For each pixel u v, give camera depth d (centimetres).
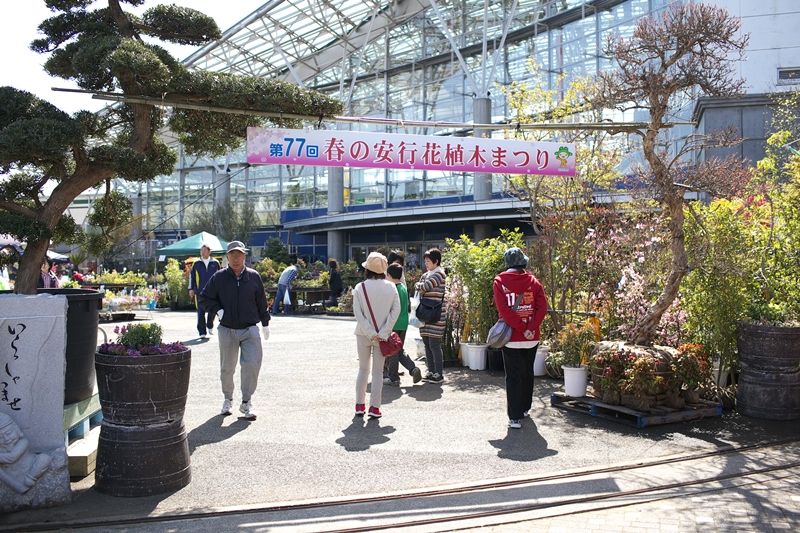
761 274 774
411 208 2948
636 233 898
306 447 587
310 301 2255
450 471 522
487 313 1007
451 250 1095
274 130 666
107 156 555
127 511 443
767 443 606
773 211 785
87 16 606
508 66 3048
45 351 462
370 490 482
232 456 561
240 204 4450
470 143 727
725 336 752
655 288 870
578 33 2758
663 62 700
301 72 3841
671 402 693
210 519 432
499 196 2914
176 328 1622
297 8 3127
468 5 3219
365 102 3741
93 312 550
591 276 964
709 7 687
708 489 482
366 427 657
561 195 1013
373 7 3247
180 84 588
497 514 436
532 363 673
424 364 1050
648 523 420
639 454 569
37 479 448
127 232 3328
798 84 1423
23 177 618
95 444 532
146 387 472
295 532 408
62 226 651
